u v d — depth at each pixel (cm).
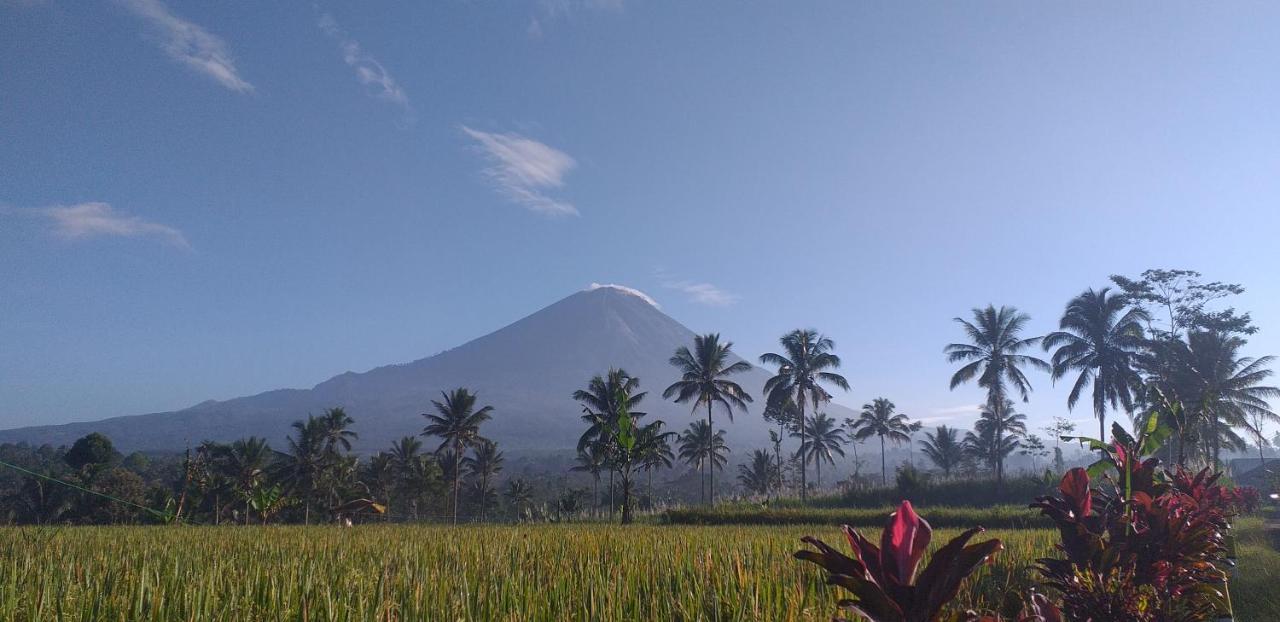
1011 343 5741
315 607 543
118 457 8675
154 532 1684
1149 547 676
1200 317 5072
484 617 544
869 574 375
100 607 540
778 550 998
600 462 7431
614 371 5791
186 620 512
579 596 601
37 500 6047
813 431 9525
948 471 9881
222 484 7250
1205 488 888
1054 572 664
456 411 7638
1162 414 935
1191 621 641
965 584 678
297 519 7919
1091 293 5284
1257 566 1218
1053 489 4212
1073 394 5341
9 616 512
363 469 9575
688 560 806
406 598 586
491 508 10975
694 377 6356
